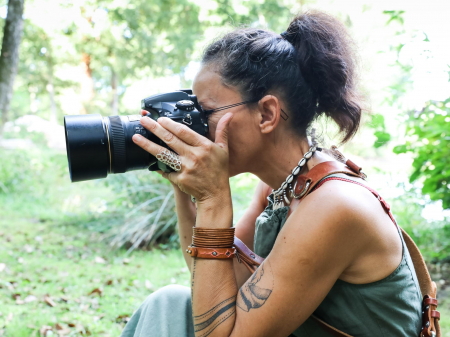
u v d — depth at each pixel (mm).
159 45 16578
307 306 1101
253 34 1308
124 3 14164
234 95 1257
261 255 1330
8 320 2457
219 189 1227
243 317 1123
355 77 1395
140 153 1279
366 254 1107
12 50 7160
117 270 3559
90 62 18453
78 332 2355
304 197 1166
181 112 1255
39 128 14938
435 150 3188
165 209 4418
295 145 1304
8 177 6930
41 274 3361
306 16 1334
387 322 1132
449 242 3676
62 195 6762
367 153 7137
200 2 11531
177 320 1347
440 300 2936
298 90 1271
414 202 4062
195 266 1209
